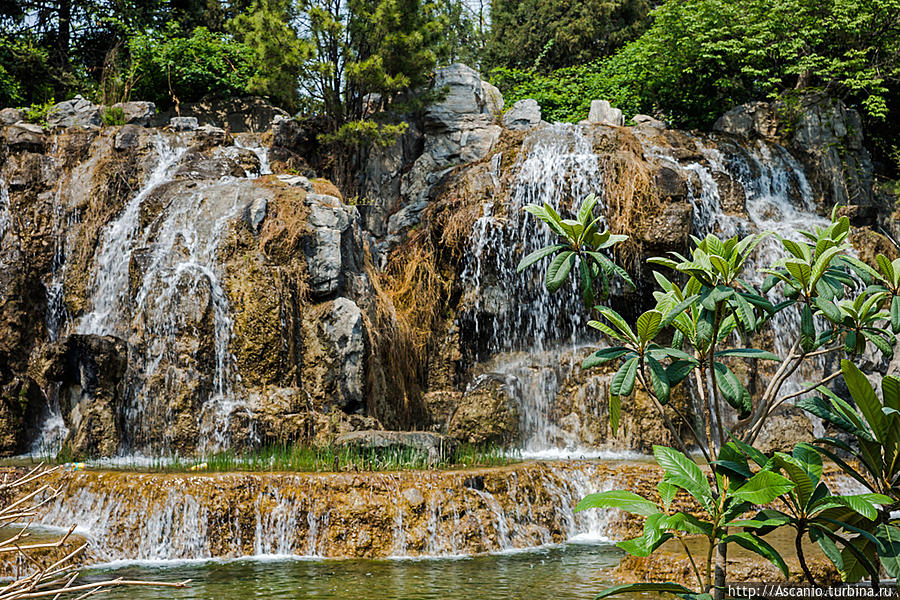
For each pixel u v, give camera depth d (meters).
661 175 21.31
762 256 22.20
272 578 11.28
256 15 23.02
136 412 17.34
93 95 28.17
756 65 27.78
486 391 19.80
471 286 21.83
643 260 20.80
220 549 12.89
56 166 21.36
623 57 31.11
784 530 12.65
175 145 22.27
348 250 19.62
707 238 6.63
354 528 13.06
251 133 25.45
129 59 29.25
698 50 27.61
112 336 17.58
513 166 22.78
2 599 4.72
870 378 20.34
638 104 29.89
